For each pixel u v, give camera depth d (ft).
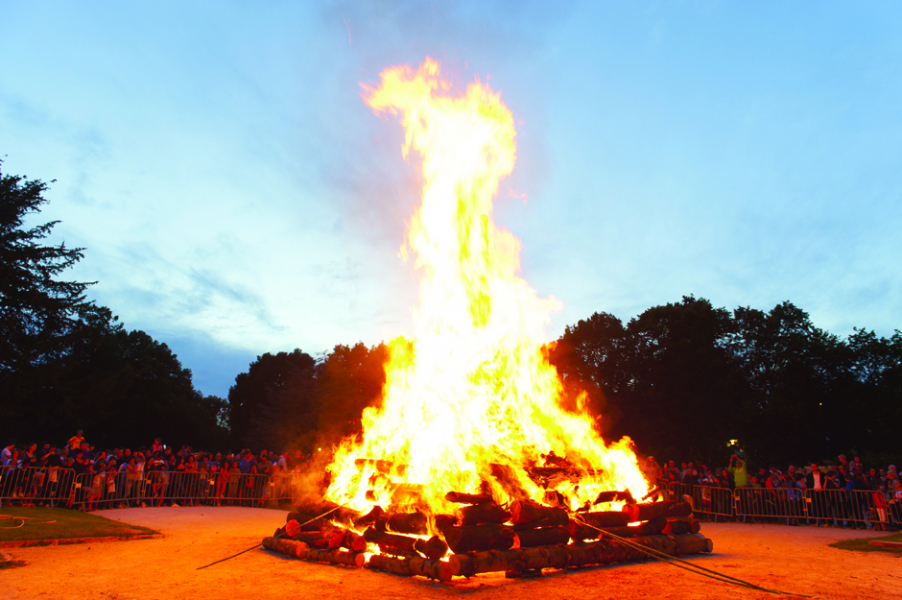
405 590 23.57
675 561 30.58
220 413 315.99
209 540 37.42
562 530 29.27
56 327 136.98
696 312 136.77
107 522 45.06
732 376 127.03
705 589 24.03
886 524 52.24
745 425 120.37
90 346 181.98
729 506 62.28
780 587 24.50
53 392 135.85
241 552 31.68
